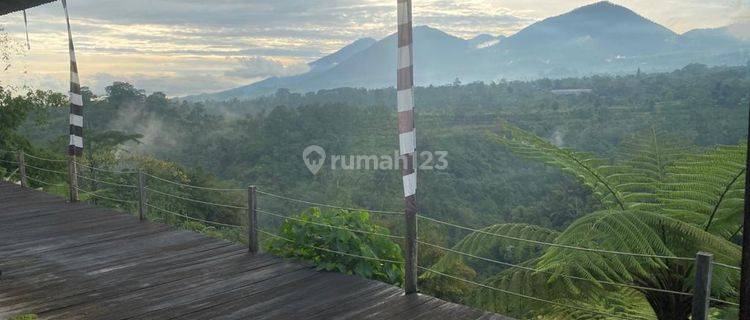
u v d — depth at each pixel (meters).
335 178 81.75
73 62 9.21
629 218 4.86
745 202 2.82
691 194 5.26
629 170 5.80
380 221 35.75
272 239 6.57
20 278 5.64
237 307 4.79
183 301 4.95
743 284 2.86
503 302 5.89
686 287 5.02
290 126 102.69
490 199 73.94
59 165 19.62
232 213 32.16
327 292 5.11
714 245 4.56
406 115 4.77
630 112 112.38
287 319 4.50
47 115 20.52
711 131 79.25
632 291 6.57
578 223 5.14
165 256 6.39
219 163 95.50
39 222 8.25
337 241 5.74
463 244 6.19
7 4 6.21
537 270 4.97
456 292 14.02
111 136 36.53
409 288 5.01
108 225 8.02
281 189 82.25
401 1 4.63
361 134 103.12
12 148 19.05
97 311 4.74
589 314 6.23
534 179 79.00
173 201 21.50
